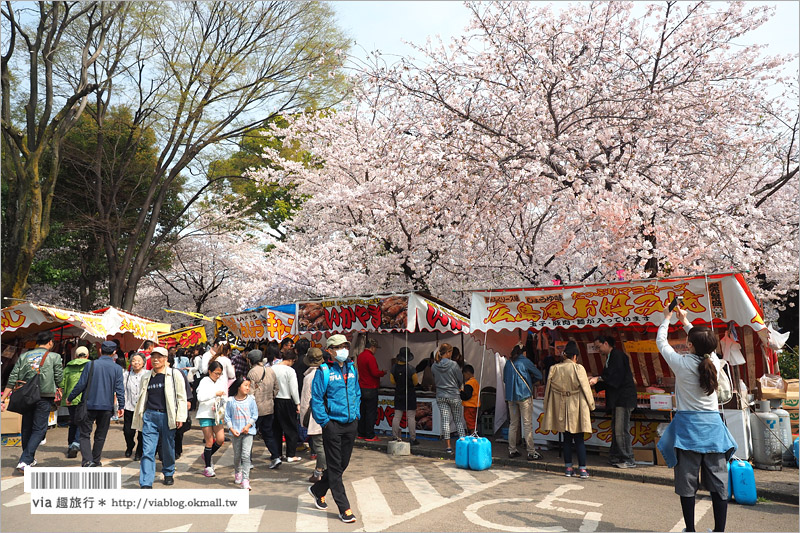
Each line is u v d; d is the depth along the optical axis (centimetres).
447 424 970
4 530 534
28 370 798
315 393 568
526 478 780
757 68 1095
